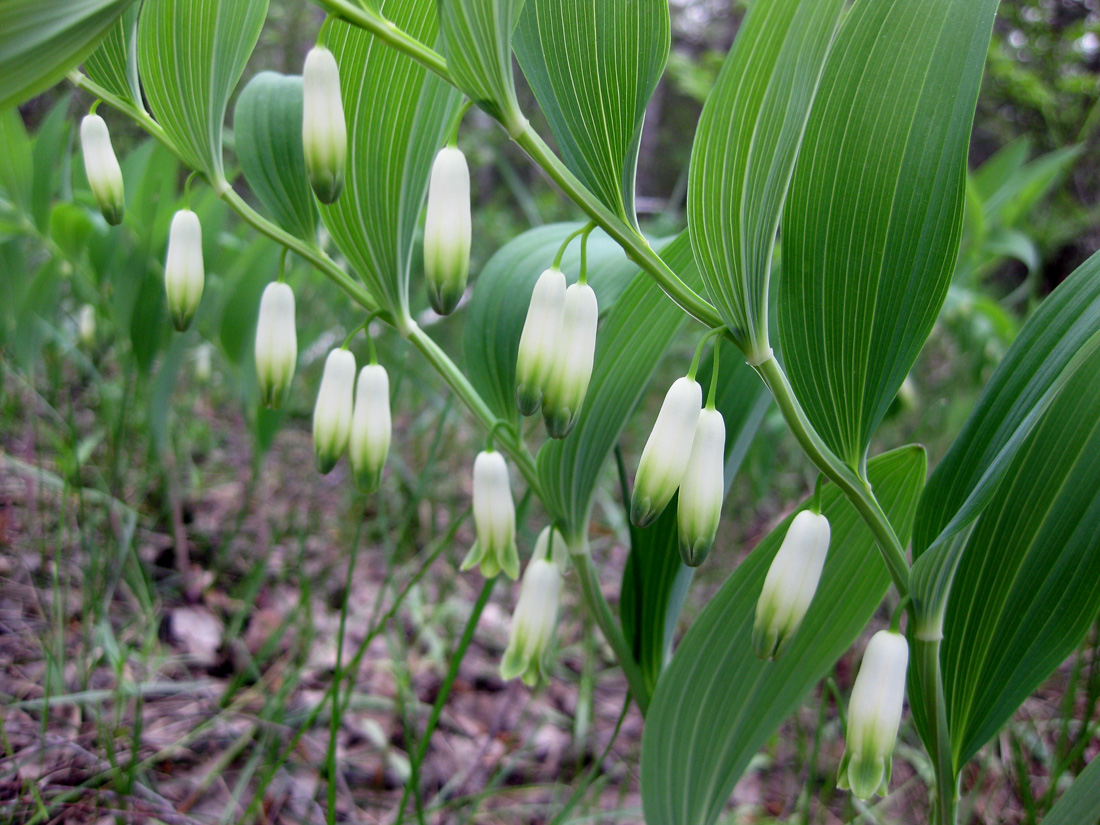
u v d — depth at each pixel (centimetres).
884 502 12
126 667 21
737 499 35
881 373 11
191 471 32
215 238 24
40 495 23
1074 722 22
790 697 13
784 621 10
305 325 36
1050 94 58
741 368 14
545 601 14
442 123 13
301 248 14
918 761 21
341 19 10
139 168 24
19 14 8
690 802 14
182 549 26
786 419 10
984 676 12
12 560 24
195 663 23
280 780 19
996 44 56
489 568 14
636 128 10
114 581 21
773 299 15
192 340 25
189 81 13
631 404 13
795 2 8
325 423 13
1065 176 57
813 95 9
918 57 10
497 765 20
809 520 10
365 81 12
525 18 10
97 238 23
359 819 19
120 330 25
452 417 35
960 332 40
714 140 9
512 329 14
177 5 12
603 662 27
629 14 10
